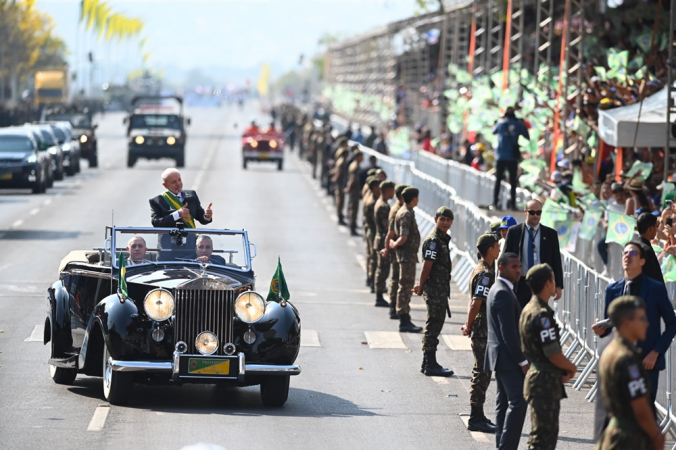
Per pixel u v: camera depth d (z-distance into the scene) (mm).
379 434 33125
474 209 68250
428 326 42875
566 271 48000
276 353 35562
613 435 21344
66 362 37625
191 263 37719
